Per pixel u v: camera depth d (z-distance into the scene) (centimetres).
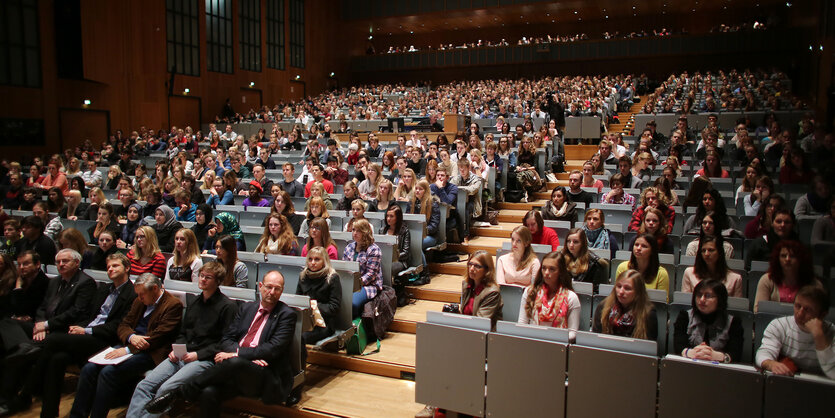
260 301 451
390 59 3141
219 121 2141
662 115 1429
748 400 309
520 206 940
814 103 852
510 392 363
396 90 2705
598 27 3094
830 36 838
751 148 889
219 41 2288
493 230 838
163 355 466
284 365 432
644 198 629
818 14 897
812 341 342
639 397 332
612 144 1054
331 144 1112
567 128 1449
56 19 1708
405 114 2017
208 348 437
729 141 1152
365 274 546
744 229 606
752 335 379
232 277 524
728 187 792
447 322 388
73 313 506
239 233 648
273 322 432
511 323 369
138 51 1944
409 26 3219
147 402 426
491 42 3281
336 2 3066
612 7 2808
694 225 591
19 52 1619
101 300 516
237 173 1040
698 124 1388
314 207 659
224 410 468
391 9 2970
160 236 670
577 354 345
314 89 2892
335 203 842
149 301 473
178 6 2089
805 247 409
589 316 432
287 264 539
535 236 566
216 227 637
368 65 3180
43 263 671
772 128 996
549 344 351
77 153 1555
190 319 460
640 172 853
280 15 2644
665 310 403
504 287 454
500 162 967
